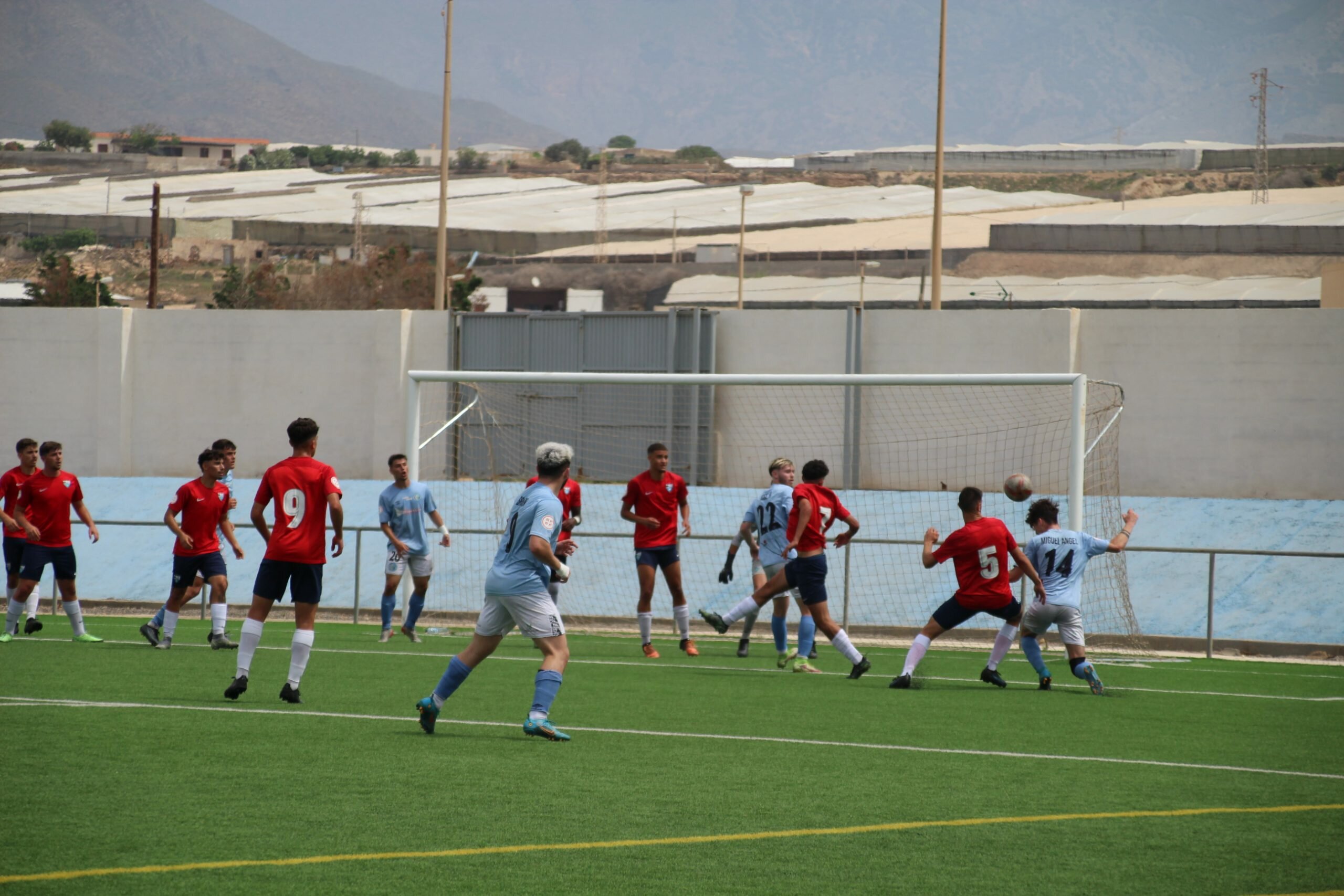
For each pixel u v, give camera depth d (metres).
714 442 53.94
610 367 55.16
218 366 56.25
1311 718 18.77
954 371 50.91
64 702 17.48
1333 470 47.00
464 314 56.09
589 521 42.16
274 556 17.88
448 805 11.76
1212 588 29.27
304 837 10.50
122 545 41.59
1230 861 10.39
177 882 9.16
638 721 17.20
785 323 53.19
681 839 10.74
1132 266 143.75
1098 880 9.80
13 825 10.64
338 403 55.69
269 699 18.44
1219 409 48.28
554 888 9.29
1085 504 36.69
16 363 56.41
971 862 10.25
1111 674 24.67
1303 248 141.00
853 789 12.95
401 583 36.38
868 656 27.83
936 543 21.86
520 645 28.28
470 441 55.09
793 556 24.12
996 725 17.48
